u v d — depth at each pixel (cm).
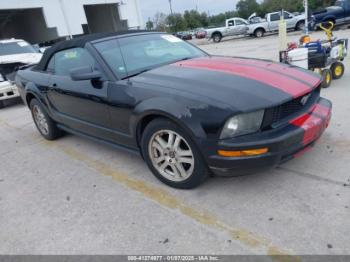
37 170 402
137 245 245
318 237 228
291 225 243
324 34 1653
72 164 405
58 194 335
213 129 255
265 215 258
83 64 377
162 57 384
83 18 2412
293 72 320
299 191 284
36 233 273
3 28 2842
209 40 2958
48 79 441
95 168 384
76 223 280
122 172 365
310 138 279
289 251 220
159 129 295
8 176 395
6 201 333
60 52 425
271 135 254
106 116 350
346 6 1853
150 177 345
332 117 448
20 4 2044
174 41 427
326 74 596
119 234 259
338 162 323
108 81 338
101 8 2723
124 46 378
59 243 257
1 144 526
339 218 244
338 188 281
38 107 495
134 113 304
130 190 324
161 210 284
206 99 262
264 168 258
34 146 493
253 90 268
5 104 888
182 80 299
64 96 406
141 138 322
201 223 260
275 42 1664
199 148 267
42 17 2298
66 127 455
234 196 289
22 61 837
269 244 228
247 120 251
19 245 261
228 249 229
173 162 301
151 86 302
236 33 2573
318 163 326
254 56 1171
